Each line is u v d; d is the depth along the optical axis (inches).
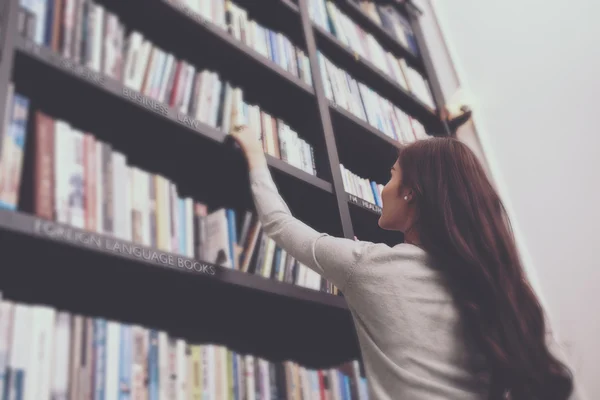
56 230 29.7
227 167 50.1
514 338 30.0
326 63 69.3
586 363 74.0
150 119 41.3
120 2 46.6
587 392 72.4
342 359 60.9
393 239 74.5
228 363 38.1
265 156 49.1
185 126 42.5
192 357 35.8
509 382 29.3
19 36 32.4
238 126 47.8
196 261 37.9
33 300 38.8
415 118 94.5
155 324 46.0
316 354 60.1
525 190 90.3
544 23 98.8
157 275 37.3
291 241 38.2
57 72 34.4
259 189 42.7
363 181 66.3
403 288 31.6
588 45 91.1
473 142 99.4
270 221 40.3
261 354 54.1
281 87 60.7
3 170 29.1
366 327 33.1
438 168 36.7
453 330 30.7
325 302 47.4
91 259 33.1
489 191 36.3
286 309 49.3
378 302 31.7
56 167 32.2
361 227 69.6
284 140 55.1
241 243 44.4
